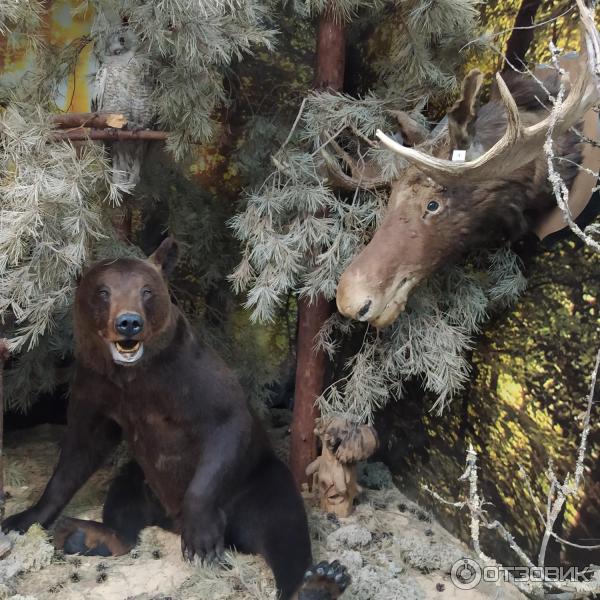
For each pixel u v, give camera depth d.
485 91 3.67
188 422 3.43
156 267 3.44
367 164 3.70
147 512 3.65
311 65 4.16
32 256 3.38
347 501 3.77
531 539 3.43
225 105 4.05
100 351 3.37
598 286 3.25
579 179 3.26
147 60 3.51
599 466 3.21
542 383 3.41
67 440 3.56
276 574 3.29
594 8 3.23
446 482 3.79
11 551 3.38
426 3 3.57
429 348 3.61
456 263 3.66
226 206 4.35
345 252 3.64
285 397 4.70
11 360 4.29
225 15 3.49
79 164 3.41
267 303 3.62
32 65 3.79
